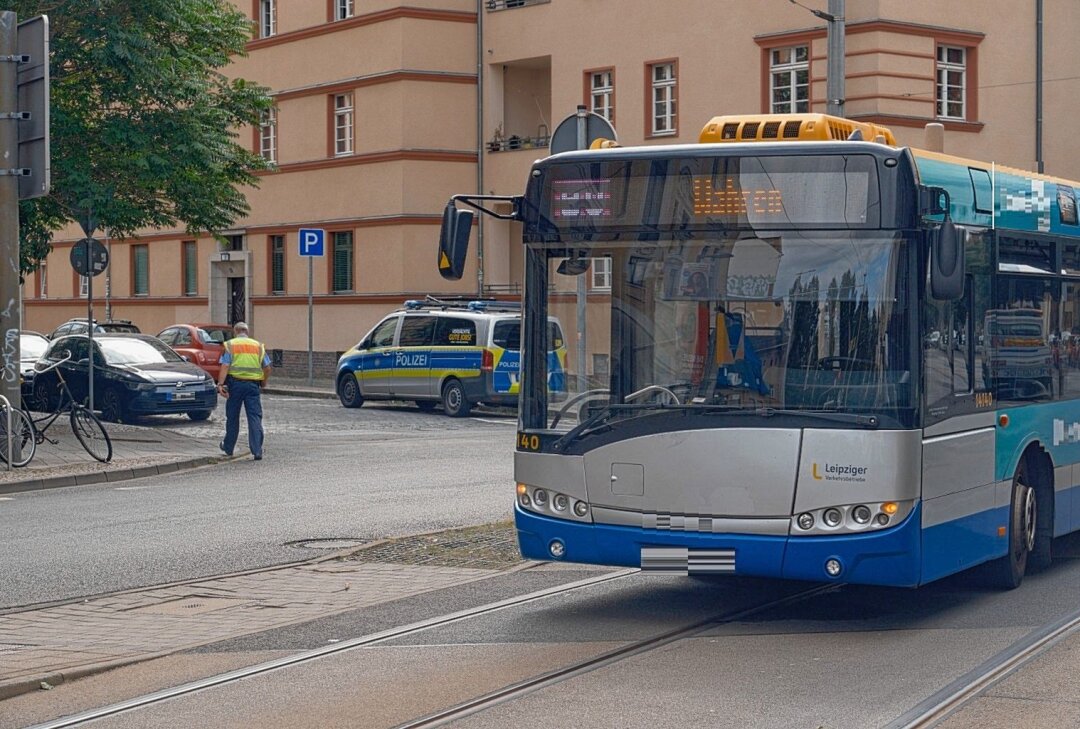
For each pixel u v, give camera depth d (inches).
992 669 424.8
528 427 498.9
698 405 475.8
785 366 469.7
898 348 463.2
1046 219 595.5
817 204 471.5
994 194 546.3
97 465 1051.3
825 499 462.3
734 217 478.0
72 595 563.2
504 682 414.9
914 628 493.0
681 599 549.3
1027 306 573.0
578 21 1932.8
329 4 2177.7
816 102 1674.5
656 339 482.9
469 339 1567.4
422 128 2069.4
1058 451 603.2
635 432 480.4
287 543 688.4
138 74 1342.3
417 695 401.4
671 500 475.8
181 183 1419.8
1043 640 465.4
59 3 1326.3
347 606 532.4
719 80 1772.9
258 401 1131.3
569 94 1946.4
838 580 464.1
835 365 466.0
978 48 1712.6
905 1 1647.4
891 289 464.4
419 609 526.6
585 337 492.1
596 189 493.0
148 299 2527.1
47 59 1032.2
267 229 2287.2
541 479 495.8
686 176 483.2
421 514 784.9
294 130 2236.7
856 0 1648.6
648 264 485.4
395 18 2068.2
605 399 488.1
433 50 2068.2
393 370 1646.2
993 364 537.6
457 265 494.6
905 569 462.9
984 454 526.3
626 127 1875.0
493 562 624.7
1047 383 592.7
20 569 623.2
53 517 796.0
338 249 2188.7
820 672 426.0
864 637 478.0
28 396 1588.3
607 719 372.5
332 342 2190.0
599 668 433.1
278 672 431.5
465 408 1569.9
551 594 557.6
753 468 467.2
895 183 466.0
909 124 1652.3
